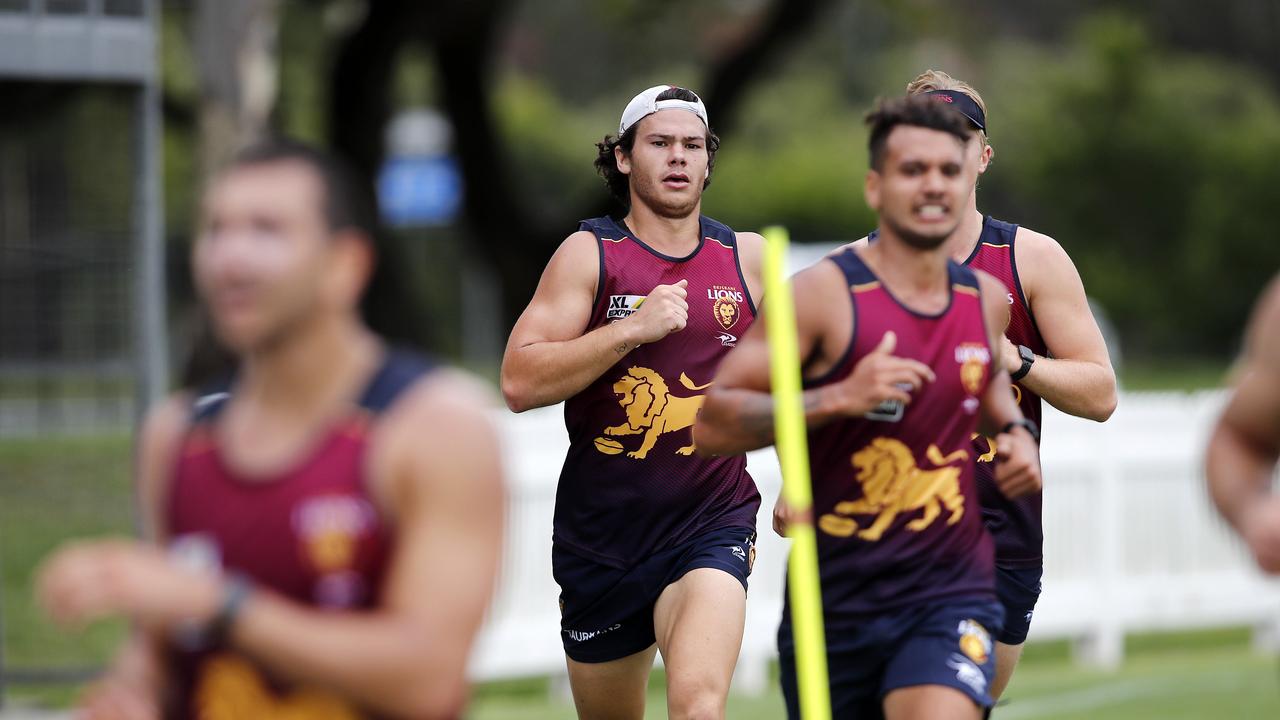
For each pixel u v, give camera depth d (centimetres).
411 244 11638
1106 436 3638
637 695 1953
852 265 1376
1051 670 3566
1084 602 3622
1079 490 3622
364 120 7600
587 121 13775
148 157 2873
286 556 910
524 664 3119
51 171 3866
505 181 8381
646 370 1855
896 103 1348
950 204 1335
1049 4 15562
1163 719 2895
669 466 1856
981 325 1384
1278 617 3847
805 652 1267
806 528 1284
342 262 923
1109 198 11562
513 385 1866
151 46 2827
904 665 1365
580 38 15300
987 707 1356
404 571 906
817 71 14612
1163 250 11656
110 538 4209
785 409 1299
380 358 941
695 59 13650
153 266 2903
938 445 1378
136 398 2909
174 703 970
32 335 3744
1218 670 3516
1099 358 1838
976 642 1370
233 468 928
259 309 900
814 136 13450
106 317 3759
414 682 892
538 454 3138
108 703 979
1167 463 3700
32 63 2709
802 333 1374
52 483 4547
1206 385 8981
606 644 1905
